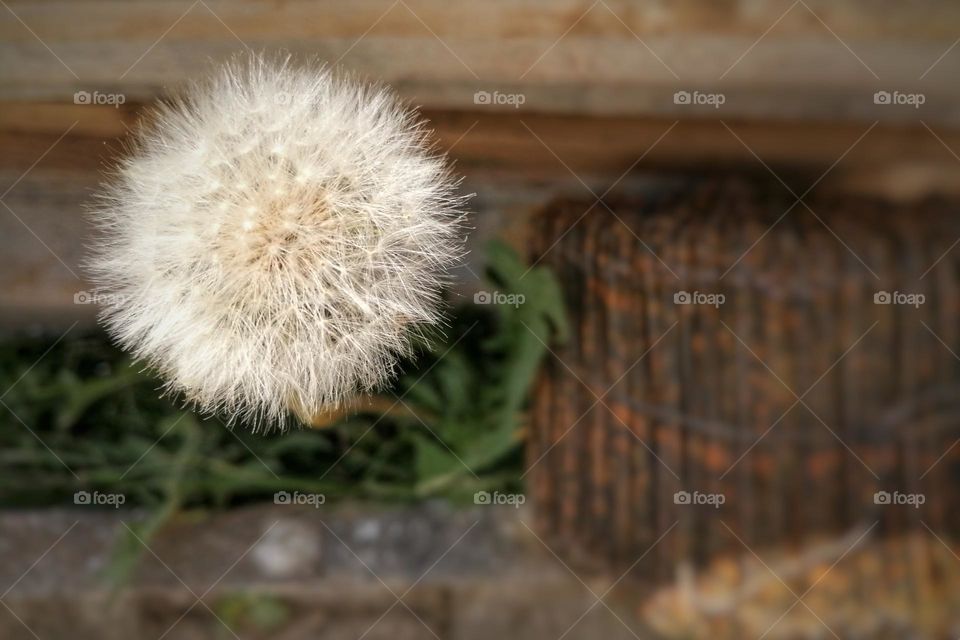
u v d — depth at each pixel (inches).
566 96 8.0
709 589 8.1
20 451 9.2
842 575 7.9
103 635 9.1
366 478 9.1
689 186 8.3
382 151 7.5
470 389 8.9
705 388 7.9
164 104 7.9
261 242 7.4
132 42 8.0
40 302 8.8
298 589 8.9
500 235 8.5
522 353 8.4
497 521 8.9
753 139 8.1
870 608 7.9
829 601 7.9
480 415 8.9
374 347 7.6
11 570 9.0
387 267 7.5
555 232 8.3
